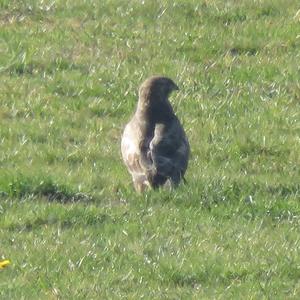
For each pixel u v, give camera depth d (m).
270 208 27.23
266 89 36.56
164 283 23.27
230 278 23.53
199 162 30.95
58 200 28.05
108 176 29.48
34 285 22.84
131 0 42.88
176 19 41.62
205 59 38.59
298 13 42.19
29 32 40.03
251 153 31.86
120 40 39.84
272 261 24.09
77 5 42.44
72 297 22.31
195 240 25.27
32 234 25.48
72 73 37.12
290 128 33.66
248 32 40.59
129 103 35.16
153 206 27.06
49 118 33.84
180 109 34.72
